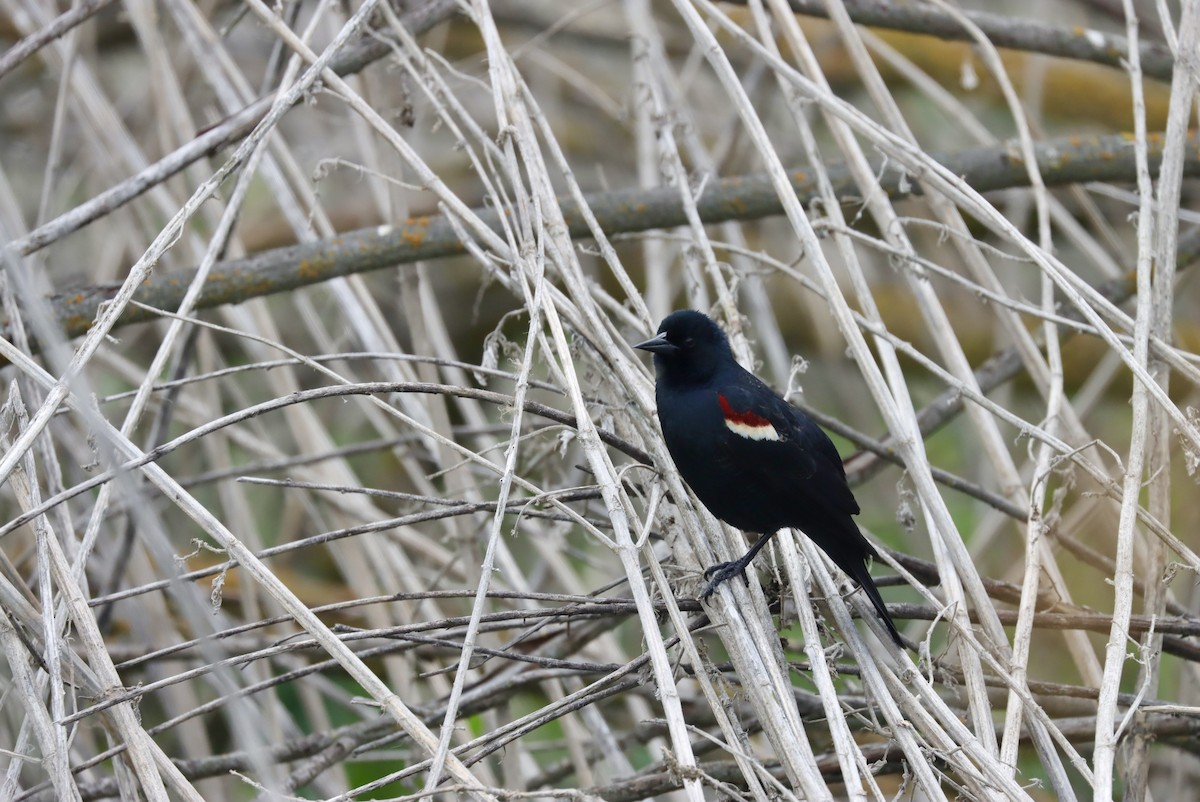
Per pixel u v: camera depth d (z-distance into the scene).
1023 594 8.27
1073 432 9.82
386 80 14.77
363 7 9.91
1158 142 12.49
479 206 18.47
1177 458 15.30
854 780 6.70
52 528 8.23
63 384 7.61
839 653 8.41
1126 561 7.81
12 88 18.77
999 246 17.70
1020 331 10.71
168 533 14.48
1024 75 18.72
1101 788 6.74
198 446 15.20
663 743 11.12
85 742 10.29
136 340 16.75
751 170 17.14
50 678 7.65
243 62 18.67
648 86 12.23
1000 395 15.80
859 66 11.38
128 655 11.55
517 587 11.09
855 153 10.77
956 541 8.38
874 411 16.88
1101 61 13.35
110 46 18.69
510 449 7.41
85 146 16.28
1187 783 11.71
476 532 11.68
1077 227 13.02
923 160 9.45
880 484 15.95
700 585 8.39
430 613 11.70
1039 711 7.38
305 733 13.87
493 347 9.14
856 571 8.31
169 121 13.24
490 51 10.21
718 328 8.98
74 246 16.58
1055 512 8.81
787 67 9.97
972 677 7.89
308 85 9.52
